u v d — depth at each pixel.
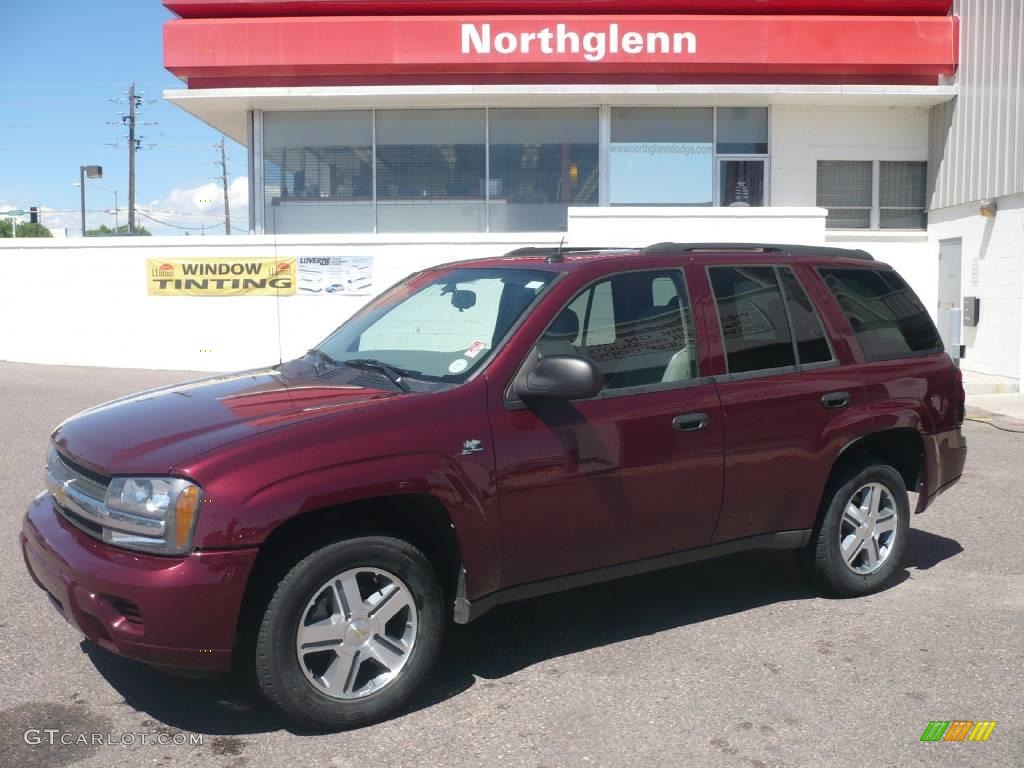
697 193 17.47
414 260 16.09
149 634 3.59
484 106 17.06
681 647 4.80
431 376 4.39
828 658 4.66
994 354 14.66
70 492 3.99
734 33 16.38
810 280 5.40
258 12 16.50
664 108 17.30
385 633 4.02
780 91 16.30
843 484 5.35
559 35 16.33
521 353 4.35
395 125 17.20
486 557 4.18
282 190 17.33
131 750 3.74
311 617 3.88
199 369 16.44
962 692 4.29
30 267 16.73
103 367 16.61
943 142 16.81
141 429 4.04
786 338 5.19
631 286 4.76
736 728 3.96
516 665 4.59
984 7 15.18
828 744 3.83
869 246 17.48
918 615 5.25
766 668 4.55
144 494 3.66
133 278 16.47
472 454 4.10
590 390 4.09
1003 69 14.38
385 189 17.28
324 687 3.87
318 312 16.20
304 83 16.61
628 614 5.28
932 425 5.69
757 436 4.93
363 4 16.41
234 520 3.61
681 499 4.71
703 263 5.03
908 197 17.70
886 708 4.14
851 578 5.45
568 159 17.27
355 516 4.02
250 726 3.96
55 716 4.01
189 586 3.56
